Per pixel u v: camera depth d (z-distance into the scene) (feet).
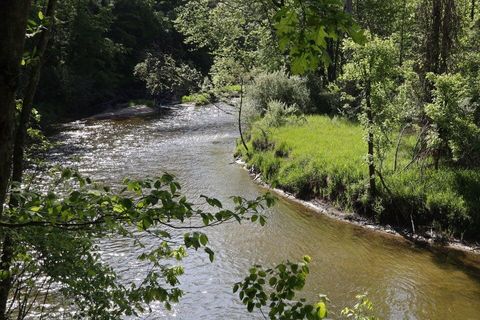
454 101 45.29
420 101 54.19
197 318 31.94
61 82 133.18
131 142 93.04
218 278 37.65
